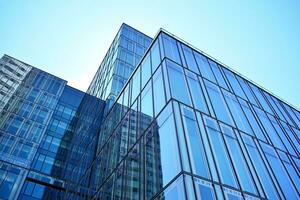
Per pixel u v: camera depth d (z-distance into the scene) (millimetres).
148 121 18484
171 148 13789
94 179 23547
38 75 43812
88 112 40281
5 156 28969
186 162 12484
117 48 48750
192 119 16219
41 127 35562
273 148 20656
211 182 12352
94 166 25766
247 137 19422
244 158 16422
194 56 25531
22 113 35719
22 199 26062
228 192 12516
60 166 32281
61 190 28953
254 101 27234
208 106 19234
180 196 10984
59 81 45500
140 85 23734
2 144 30062
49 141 34969
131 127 21250
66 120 40125
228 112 20828
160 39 24078
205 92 20844
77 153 33000
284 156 20641
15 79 40344
